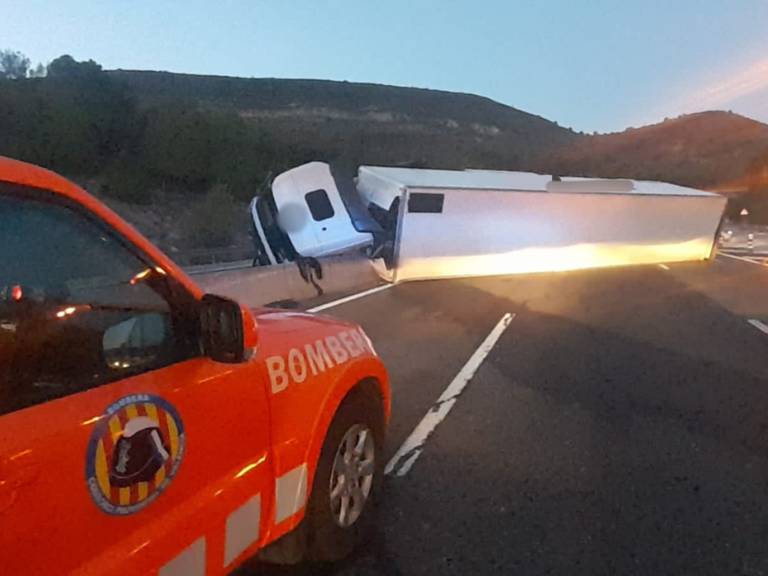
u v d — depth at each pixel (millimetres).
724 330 11859
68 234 2289
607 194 20672
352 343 3961
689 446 5914
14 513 1878
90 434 2113
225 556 2775
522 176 23078
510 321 11922
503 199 18234
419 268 17172
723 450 5852
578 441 5926
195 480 2574
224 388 2725
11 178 2098
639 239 22406
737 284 18688
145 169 57312
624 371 8594
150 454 2328
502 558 3928
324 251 16125
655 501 4777
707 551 4121
